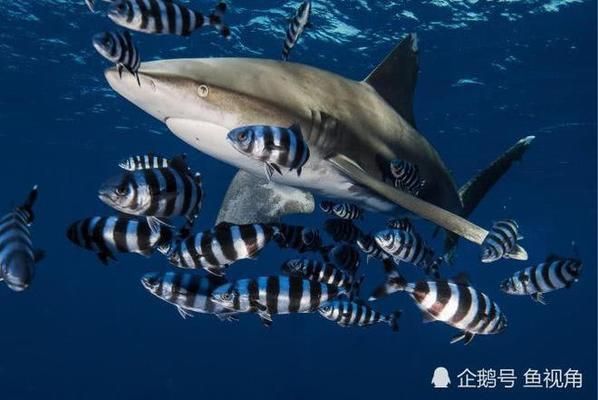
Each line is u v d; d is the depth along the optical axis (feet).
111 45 11.88
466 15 54.08
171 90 14.39
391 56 22.38
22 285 9.30
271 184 20.74
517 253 17.51
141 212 11.39
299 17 18.08
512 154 28.66
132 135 104.06
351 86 20.70
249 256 13.21
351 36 59.26
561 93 68.74
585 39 56.29
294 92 17.20
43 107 91.09
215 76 15.23
